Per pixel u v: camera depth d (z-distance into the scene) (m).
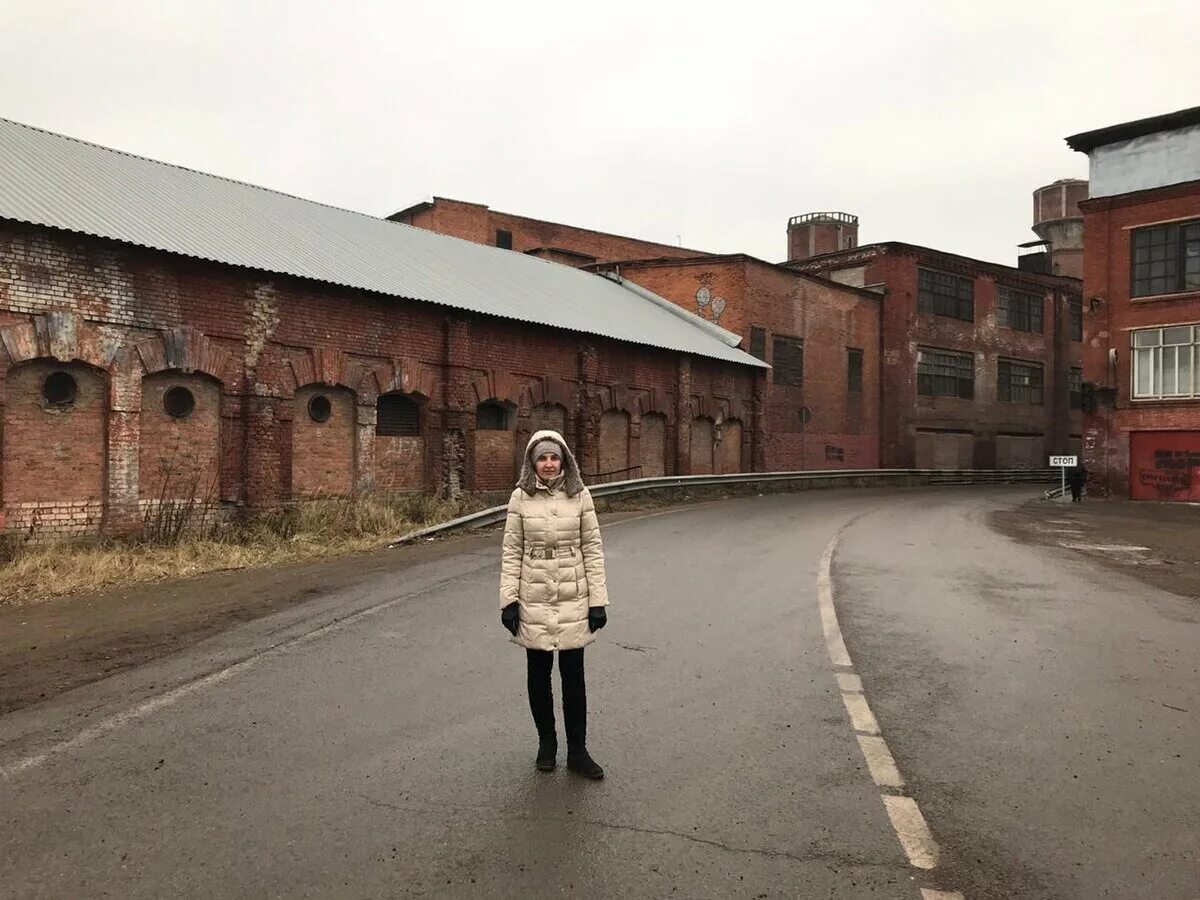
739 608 8.72
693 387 28.31
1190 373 27.16
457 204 42.81
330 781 4.29
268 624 7.88
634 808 4.01
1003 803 4.07
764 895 3.24
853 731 5.07
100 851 3.55
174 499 14.16
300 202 21.05
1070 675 6.28
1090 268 29.16
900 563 12.04
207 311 14.49
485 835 3.72
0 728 5.06
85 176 15.25
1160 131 27.77
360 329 17.17
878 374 39.72
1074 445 47.84
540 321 20.94
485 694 5.77
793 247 56.34
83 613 8.45
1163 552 14.07
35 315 12.33
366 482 17.33
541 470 4.62
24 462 12.42
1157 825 3.85
